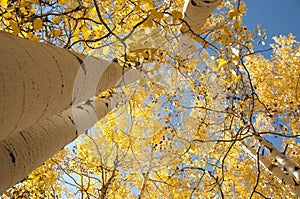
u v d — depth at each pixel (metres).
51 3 3.08
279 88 6.33
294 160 6.13
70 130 2.46
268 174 6.04
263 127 6.91
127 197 5.61
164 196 5.26
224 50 3.63
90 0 3.43
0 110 0.92
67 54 1.68
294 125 5.86
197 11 3.91
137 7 2.81
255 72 6.82
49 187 5.30
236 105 4.49
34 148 1.74
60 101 1.55
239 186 5.98
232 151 6.14
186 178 5.23
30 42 1.31
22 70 1.04
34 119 1.32
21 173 1.65
